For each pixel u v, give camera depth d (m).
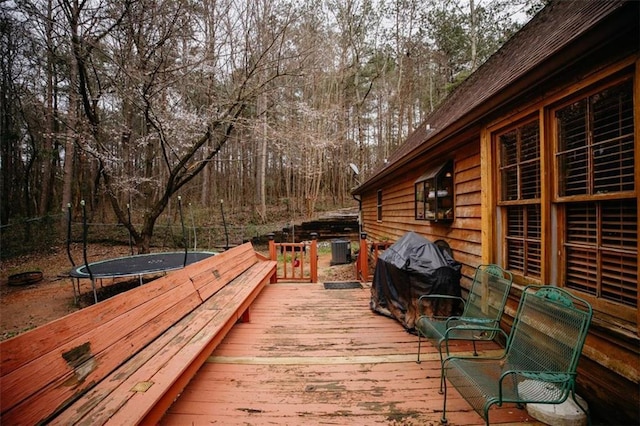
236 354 2.90
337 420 1.98
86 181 16.34
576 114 2.18
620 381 1.85
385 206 8.16
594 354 2.02
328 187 24.47
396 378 2.48
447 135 3.61
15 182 15.32
